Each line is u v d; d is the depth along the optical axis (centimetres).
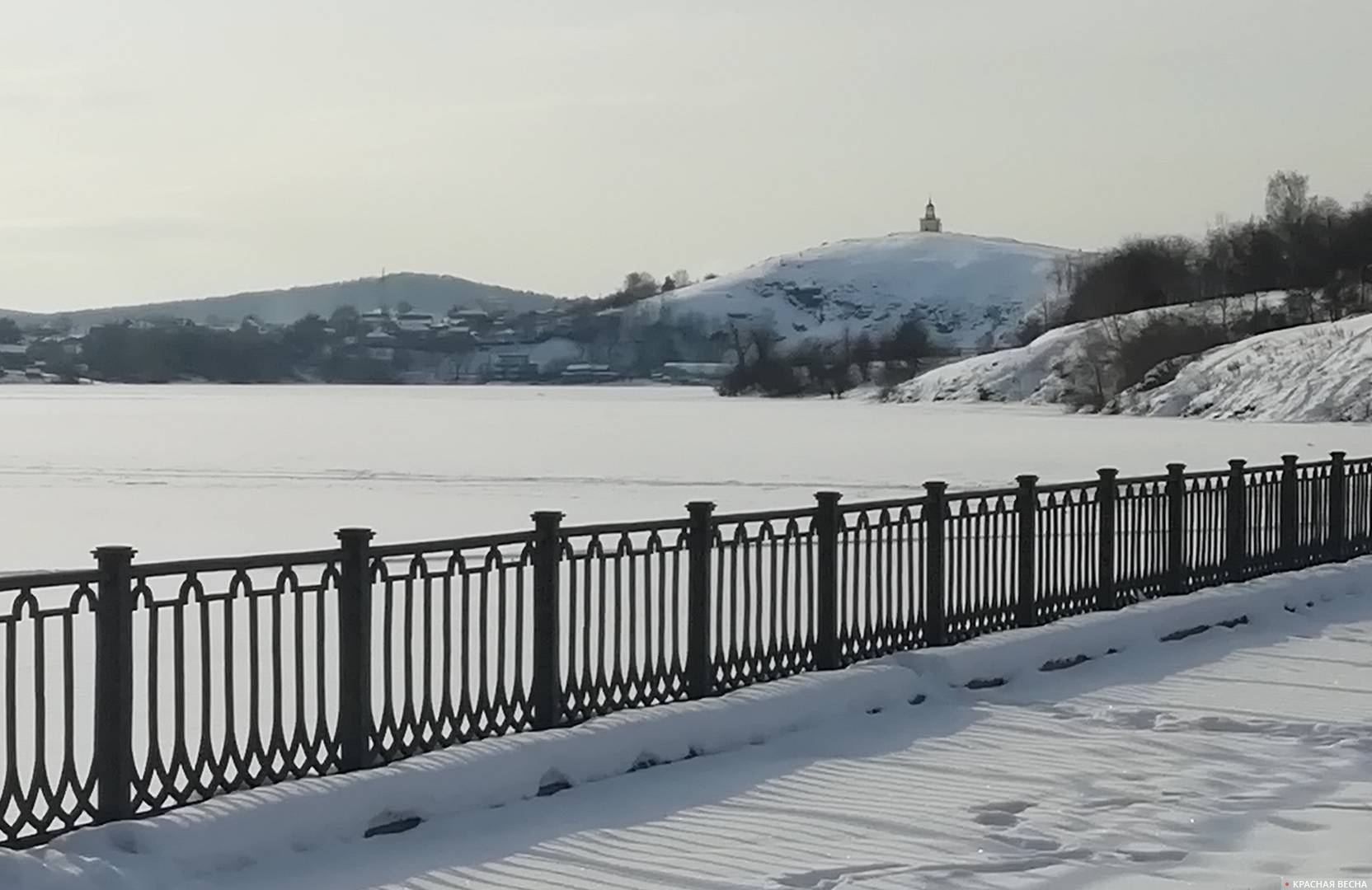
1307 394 9081
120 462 5862
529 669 1566
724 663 1073
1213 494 1691
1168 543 1596
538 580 956
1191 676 1255
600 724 931
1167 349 12619
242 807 737
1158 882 718
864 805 854
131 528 3234
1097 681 1232
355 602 835
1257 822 825
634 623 1015
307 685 1352
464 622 910
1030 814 838
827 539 1160
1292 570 1833
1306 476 1909
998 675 1219
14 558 2675
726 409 13238
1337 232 15350
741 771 932
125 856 680
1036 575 1402
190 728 1178
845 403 15250
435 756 840
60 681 1376
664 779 909
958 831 802
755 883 710
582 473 5119
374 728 847
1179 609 1470
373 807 783
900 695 1121
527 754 867
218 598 782
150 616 753
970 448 6388
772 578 1123
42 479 4906
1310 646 1407
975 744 1006
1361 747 995
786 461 5669
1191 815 834
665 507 3738
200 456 6309
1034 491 1382
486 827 803
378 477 4962
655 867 737
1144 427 8394
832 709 1066
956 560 1298
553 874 723
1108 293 17150
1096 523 1487
